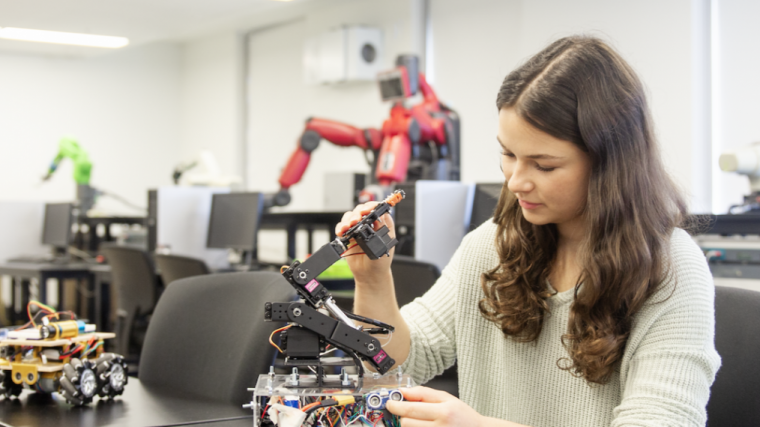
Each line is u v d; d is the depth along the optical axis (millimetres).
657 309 830
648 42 3689
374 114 5465
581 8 3953
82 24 4477
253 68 6738
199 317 1243
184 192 3730
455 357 1092
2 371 1038
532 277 958
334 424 733
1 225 4410
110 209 6898
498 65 4719
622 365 862
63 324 1048
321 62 5637
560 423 941
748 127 3463
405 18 5199
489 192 2812
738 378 926
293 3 5656
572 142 806
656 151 861
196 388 1182
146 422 902
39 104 6473
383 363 777
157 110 7230
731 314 961
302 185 6215
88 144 6770
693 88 3535
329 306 789
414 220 2988
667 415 766
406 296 1958
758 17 3408
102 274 3834
